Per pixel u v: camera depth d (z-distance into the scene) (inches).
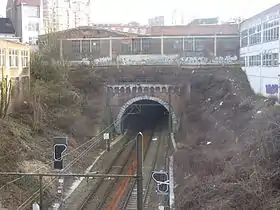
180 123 2014.0
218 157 1176.2
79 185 1227.2
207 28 2588.6
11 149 1156.5
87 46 2448.3
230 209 816.9
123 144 1897.1
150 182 1282.0
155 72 2201.0
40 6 2999.5
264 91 1679.4
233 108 1637.6
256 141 1100.5
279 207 760.3
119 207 1067.3
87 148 1574.8
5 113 1382.9
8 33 2861.7
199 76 2140.7
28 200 913.5
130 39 2439.7
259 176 880.9
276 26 1525.6
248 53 1993.1
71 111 1795.0
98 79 2153.1
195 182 1071.6
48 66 1979.6
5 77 1422.2
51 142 1456.7
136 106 2278.5
